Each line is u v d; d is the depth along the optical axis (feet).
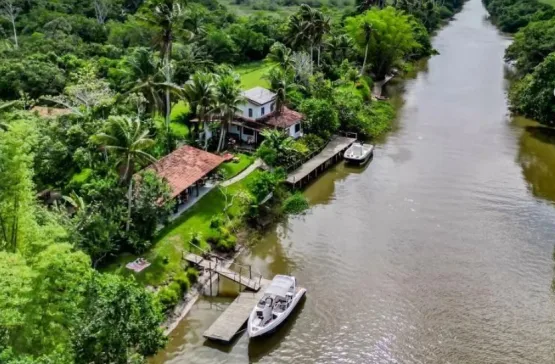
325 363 152.76
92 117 228.43
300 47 351.05
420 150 295.48
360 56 430.61
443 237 213.05
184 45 362.33
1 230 119.96
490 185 255.29
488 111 357.20
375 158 286.05
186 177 219.61
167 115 250.57
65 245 115.65
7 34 400.26
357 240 211.61
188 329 165.07
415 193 248.11
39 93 288.30
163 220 202.90
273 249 206.90
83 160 211.41
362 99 349.61
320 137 292.20
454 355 155.43
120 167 188.03
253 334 156.76
